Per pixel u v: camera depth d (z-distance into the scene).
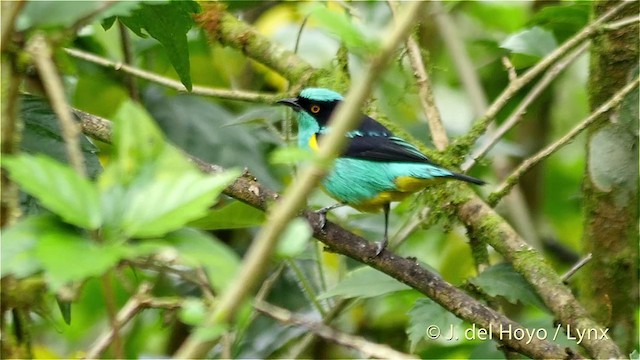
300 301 12.71
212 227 8.80
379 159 10.74
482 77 15.70
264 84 15.40
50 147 7.39
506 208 15.51
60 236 4.03
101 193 4.16
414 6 3.76
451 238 14.94
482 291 9.85
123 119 4.37
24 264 4.08
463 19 16.59
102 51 12.91
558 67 11.27
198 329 3.76
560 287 8.98
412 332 9.05
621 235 10.38
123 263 5.21
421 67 11.34
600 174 10.39
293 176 11.52
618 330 10.41
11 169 3.93
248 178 8.42
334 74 11.97
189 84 7.23
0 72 4.79
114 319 4.11
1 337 4.98
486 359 9.90
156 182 4.16
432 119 11.24
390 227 13.45
